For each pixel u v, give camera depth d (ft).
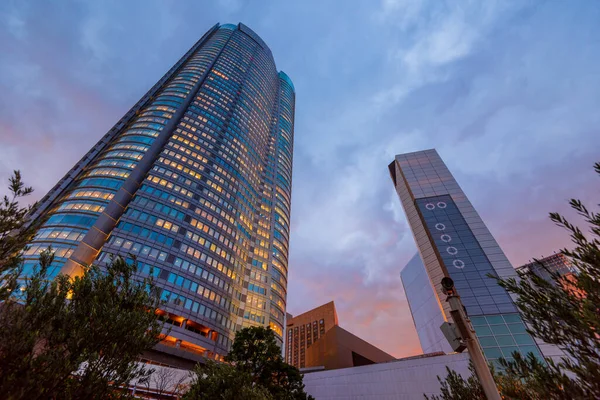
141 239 201.98
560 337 25.22
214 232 251.80
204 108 346.33
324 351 225.97
